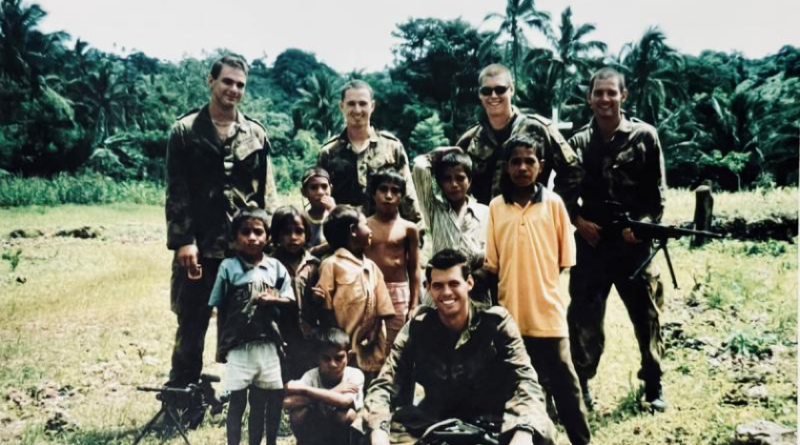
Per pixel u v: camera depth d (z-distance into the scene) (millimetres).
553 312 3441
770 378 4301
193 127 4266
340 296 3729
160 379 4770
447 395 3105
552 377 3439
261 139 4461
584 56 27344
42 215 13406
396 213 4113
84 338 5473
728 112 26344
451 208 3752
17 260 7742
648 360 4086
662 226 3969
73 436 3879
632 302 4133
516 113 4148
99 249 9328
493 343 3078
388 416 2938
